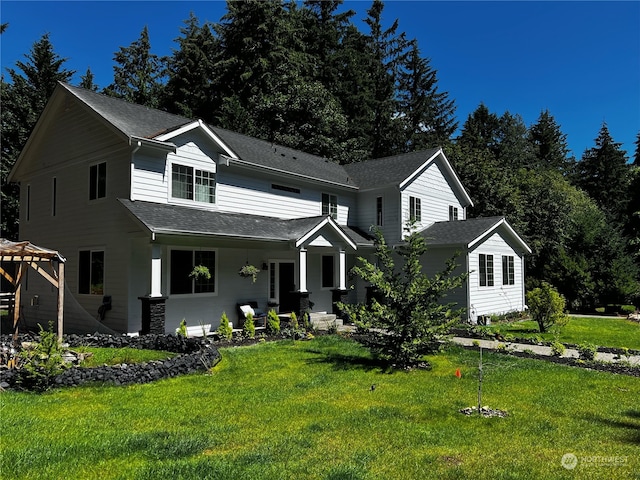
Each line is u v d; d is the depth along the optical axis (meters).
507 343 12.12
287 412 6.20
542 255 26.25
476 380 8.13
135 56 41.69
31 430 5.37
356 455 4.65
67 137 15.38
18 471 4.21
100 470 4.25
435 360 9.84
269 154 19.09
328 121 32.66
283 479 4.05
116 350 10.40
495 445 4.99
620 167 50.41
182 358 8.80
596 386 7.77
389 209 20.45
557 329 15.28
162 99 38.25
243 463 4.41
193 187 14.50
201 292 14.38
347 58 41.09
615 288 21.72
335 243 16.88
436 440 5.14
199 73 37.19
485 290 19.20
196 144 14.65
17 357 8.45
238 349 11.05
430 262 19.06
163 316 12.05
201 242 13.12
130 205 12.23
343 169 23.75
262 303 16.44
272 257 16.95
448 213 23.45
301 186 18.73
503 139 58.94
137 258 12.92
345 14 44.22
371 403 6.66
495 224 19.47
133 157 12.88
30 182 17.25
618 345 12.88
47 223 16.06
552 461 4.53
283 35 37.84
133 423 5.71
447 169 23.38
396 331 9.12
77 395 7.01
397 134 42.44
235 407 6.43
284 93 33.88
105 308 13.16
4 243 10.38
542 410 6.37
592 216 24.41
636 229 28.77
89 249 14.12
